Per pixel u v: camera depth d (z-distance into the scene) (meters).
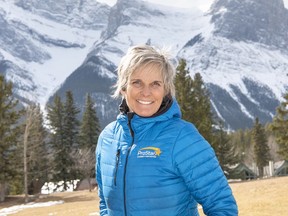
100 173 3.00
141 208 2.61
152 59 2.60
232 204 2.61
